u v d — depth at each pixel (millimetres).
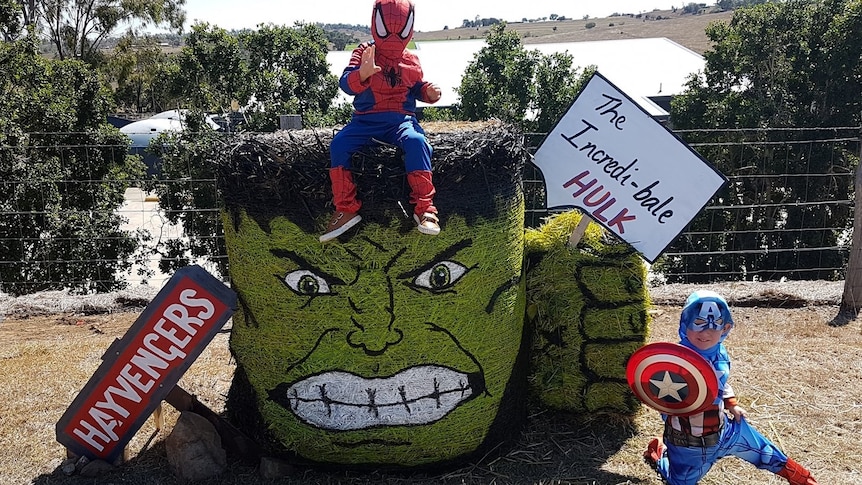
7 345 4215
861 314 4551
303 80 13688
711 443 2418
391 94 2391
